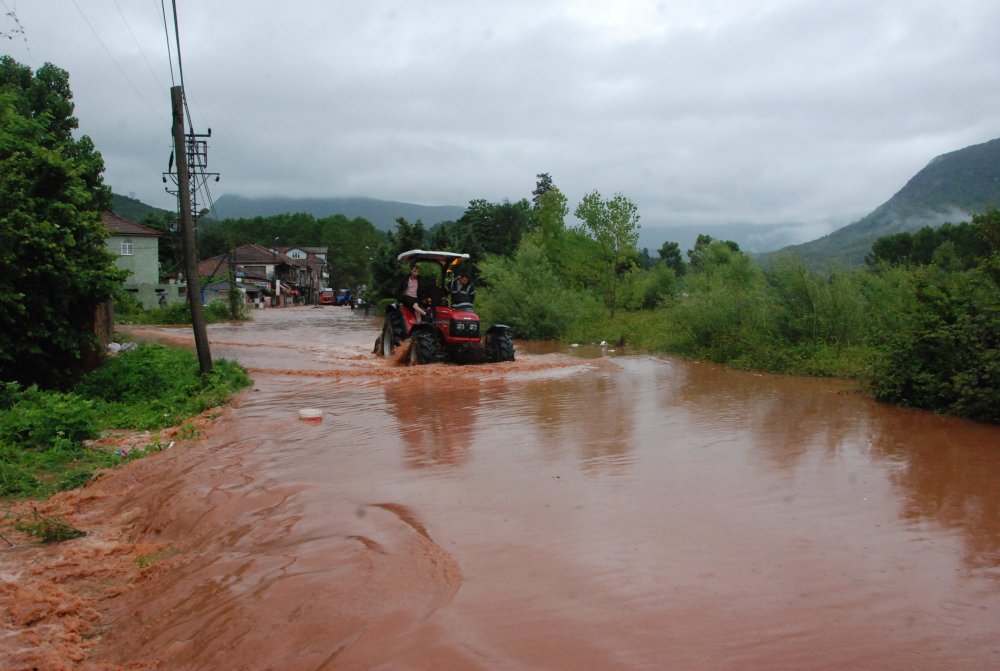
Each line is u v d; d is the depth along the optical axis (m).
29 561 4.56
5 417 7.61
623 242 26.50
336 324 31.59
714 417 8.35
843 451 6.62
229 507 5.15
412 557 3.94
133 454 7.15
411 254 14.85
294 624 3.24
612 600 3.44
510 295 22.66
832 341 13.30
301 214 143.12
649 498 5.14
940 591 3.57
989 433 7.42
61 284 10.20
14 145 10.70
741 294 15.66
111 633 3.57
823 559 4.00
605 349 18.33
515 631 3.11
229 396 10.21
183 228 11.55
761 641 3.04
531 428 7.74
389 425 8.09
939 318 8.80
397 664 2.83
